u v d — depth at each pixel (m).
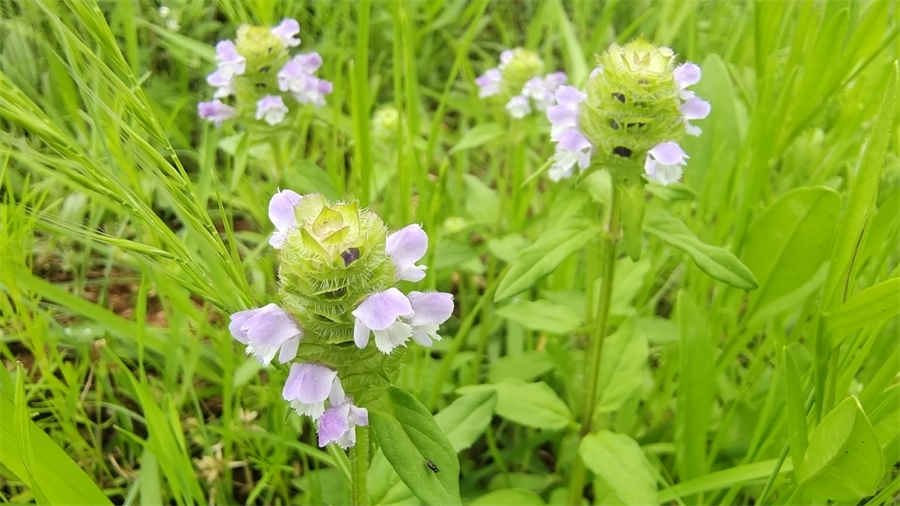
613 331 0.16
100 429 0.14
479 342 0.16
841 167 0.17
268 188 0.18
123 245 0.09
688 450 0.12
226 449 0.13
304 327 0.08
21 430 0.08
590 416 0.13
